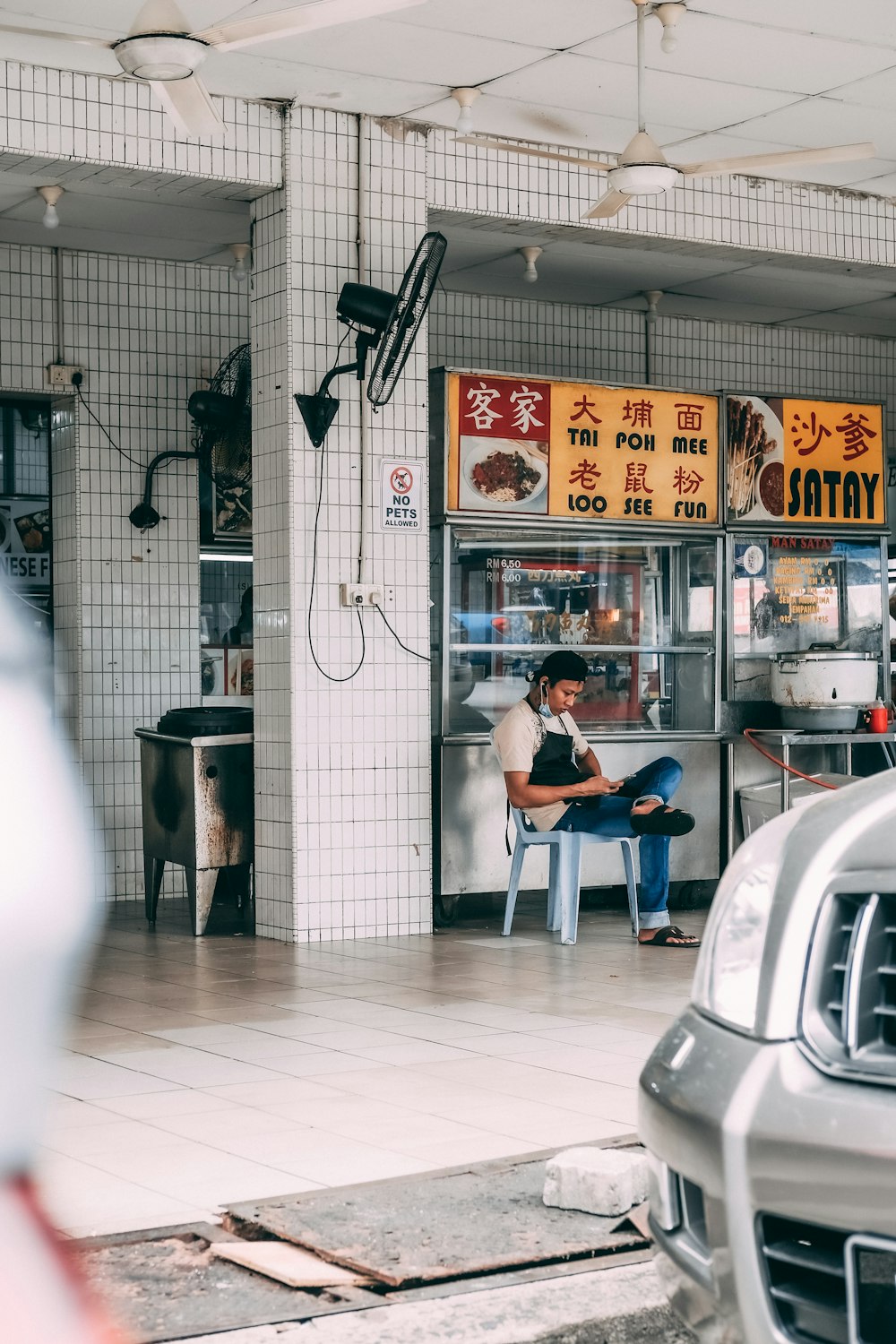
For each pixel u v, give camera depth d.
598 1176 3.02
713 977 2.09
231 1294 2.61
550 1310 2.56
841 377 11.26
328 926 7.13
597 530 8.20
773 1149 1.81
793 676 8.27
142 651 8.80
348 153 7.16
